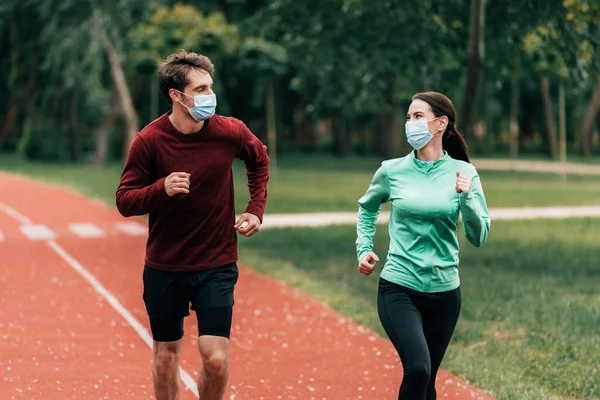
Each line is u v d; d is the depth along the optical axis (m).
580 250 15.44
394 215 5.27
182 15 36.41
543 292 10.97
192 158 5.11
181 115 5.06
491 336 8.80
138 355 8.01
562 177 39.91
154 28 36.53
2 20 46.62
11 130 71.31
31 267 13.43
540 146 73.00
